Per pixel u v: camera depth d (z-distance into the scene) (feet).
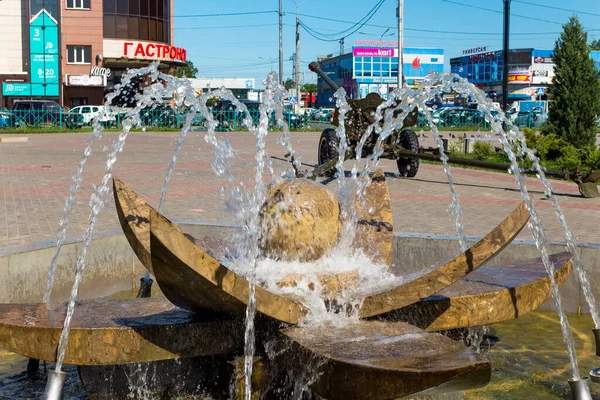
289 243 13.33
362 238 14.71
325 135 45.01
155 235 9.50
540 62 187.11
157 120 115.75
